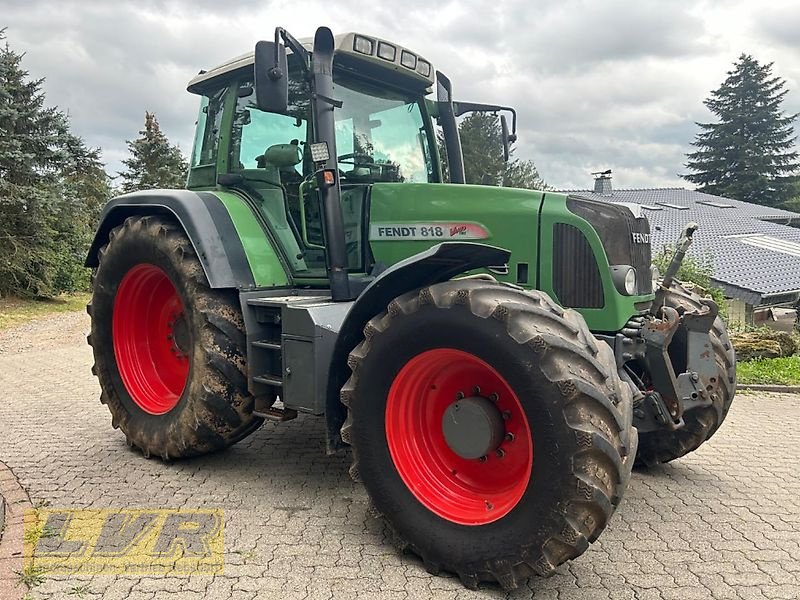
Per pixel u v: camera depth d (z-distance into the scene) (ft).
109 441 16.15
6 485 13.00
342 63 14.30
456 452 10.15
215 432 13.52
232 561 10.07
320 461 14.80
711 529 11.62
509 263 12.29
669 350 13.57
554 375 8.73
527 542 8.91
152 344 16.21
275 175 14.52
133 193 15.92
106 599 8.93
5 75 55.47
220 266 13.37
